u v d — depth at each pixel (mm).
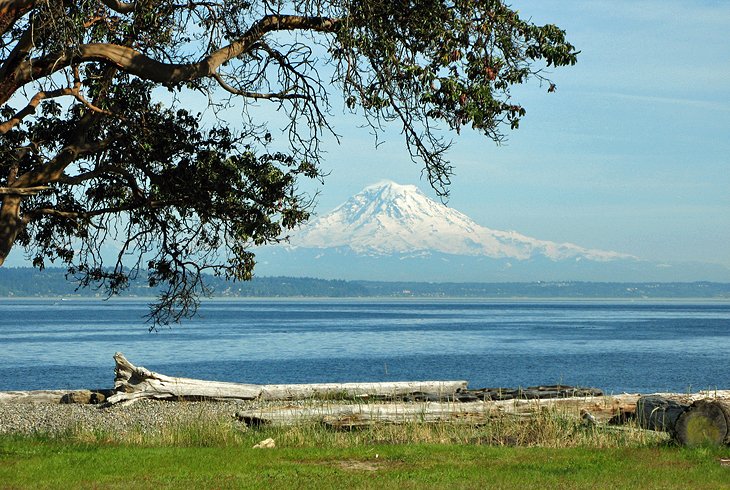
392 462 19094
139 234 27719
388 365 74125
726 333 145625
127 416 30906
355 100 22922
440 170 23797
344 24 21859
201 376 63281
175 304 27891
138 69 21688
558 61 22844
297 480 16891
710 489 16109
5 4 19766
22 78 20766
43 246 28031
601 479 16953
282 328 156125
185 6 23391
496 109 22891
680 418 20656
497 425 23625
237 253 27672
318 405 27344
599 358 84250
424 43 22938
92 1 22172
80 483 16500
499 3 22625
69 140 26516
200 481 16766
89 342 108625
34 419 30578
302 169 26844
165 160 26609
